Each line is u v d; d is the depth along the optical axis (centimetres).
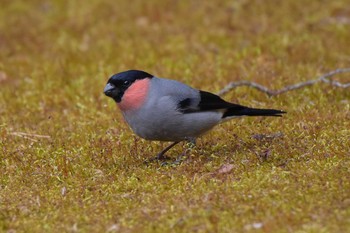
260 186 962
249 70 1623
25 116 1452
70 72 1709
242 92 1481
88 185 1043
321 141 1129
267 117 1309
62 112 1481
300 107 1359
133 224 880
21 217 935
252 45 1814
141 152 1185
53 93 1584
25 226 903
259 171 1016
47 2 2198
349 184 931
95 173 1096
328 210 868
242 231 831
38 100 1551
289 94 1456
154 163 1123
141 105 1084
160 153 1159
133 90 1084
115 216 912
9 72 1734
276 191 930
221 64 1681
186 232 845
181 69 1675
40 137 1313
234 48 1816
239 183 978
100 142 1241
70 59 1791
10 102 1536
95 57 1802
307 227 822
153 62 1741
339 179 950
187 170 1065
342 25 1900
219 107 1113
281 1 2070
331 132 1170
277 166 1048
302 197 911
